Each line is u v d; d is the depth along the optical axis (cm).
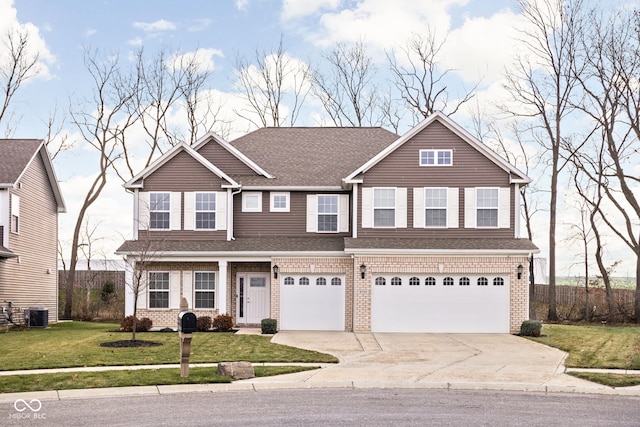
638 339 2422
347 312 2759
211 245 2803
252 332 2633
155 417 1180
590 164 3691
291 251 2748
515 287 2677
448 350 2098
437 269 2684
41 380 1499
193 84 4462
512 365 1788
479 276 2700
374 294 2705
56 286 3600
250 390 1452
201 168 2889
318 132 3469
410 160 2830
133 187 2869
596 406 1305
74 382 1481
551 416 1208
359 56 5212
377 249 2673
